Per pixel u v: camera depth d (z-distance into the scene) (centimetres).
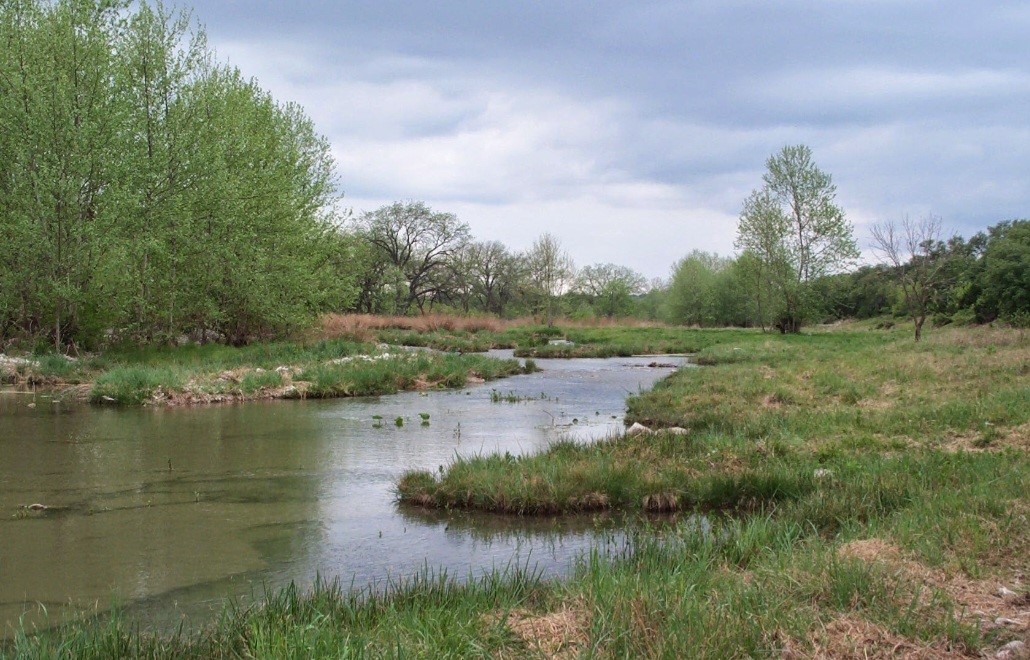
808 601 543
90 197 2477
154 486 1072
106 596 671
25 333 2552
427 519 916
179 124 2648
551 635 505
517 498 938
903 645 471
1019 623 498
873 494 873
